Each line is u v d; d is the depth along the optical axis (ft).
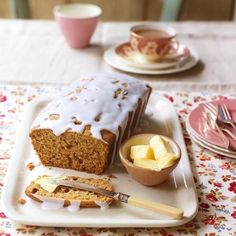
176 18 5.81
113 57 3.90
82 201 2.48
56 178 2.64
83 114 2.76
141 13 6.61
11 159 2.77
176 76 3.71
